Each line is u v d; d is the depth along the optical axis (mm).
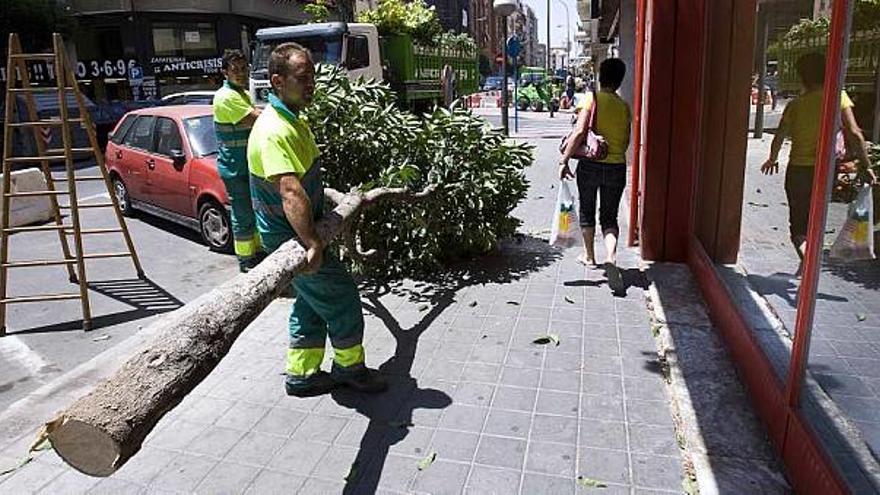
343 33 13531
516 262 6191
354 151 5820
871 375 2438
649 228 5984
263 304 2502
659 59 5602
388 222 5656
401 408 3619
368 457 3182
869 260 2434
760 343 3465
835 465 2451
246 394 3840
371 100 6066
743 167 4227
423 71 17656
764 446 3109
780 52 3486
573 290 5387
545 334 4516
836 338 2604
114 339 5266
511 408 3572
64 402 4027
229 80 6281
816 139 2850
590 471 3008
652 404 3562
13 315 5809
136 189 9062
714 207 4953
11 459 3326
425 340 4484
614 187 5574
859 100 2416
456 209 5863
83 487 3049
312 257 3055
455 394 3746
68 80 5891
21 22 22453
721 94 4852
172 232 8844
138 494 2977
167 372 1946
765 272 3613
